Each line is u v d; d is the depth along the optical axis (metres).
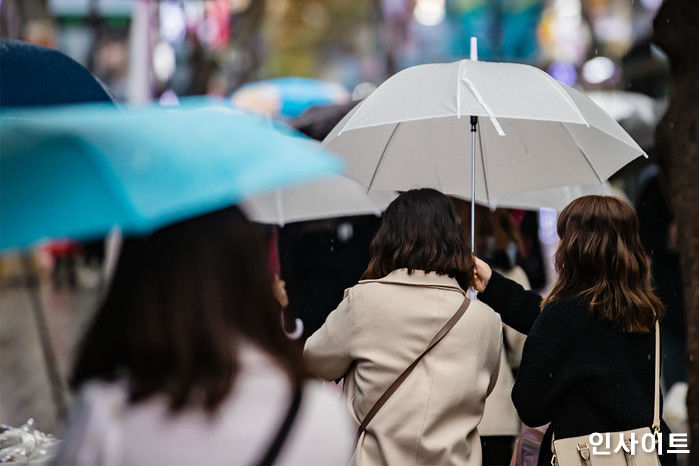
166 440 3.91
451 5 49.03
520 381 7.27
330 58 61.19
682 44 8.03
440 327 7.20
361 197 8.99
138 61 19.67
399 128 9.26
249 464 3.92
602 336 7.14
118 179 3.52
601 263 7.20
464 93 7.79
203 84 30.77
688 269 8.17
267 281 4.11
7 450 6.93
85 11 33.19
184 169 3.63
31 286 16.19
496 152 9.23
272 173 3.69
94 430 3.95
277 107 23.34
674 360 12.40
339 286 10.78
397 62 51.50
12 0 31.11
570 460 7.11
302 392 4.07
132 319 3.96
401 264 7.33
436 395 7.11
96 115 3.84
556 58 43.94
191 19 30.16
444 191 9.41
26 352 20.75
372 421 7.16
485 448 8.88
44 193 3.53
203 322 3.94
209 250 3.99
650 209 12.38
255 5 36.19
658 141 8.38
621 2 39.19
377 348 7.22
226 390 3.91
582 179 9.18
